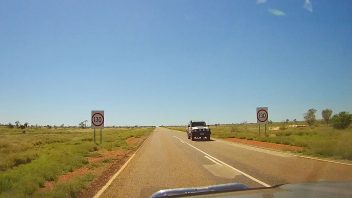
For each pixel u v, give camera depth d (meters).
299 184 5.87
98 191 13.42
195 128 51.25
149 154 29.12
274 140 38.28
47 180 16.36
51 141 54.06
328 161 20.59
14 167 21.61
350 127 60.22
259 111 43.22
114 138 58.59
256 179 14.85
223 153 28.09
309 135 47.66
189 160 23.56
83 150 30.53
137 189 13.58
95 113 39.84
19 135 80.94
